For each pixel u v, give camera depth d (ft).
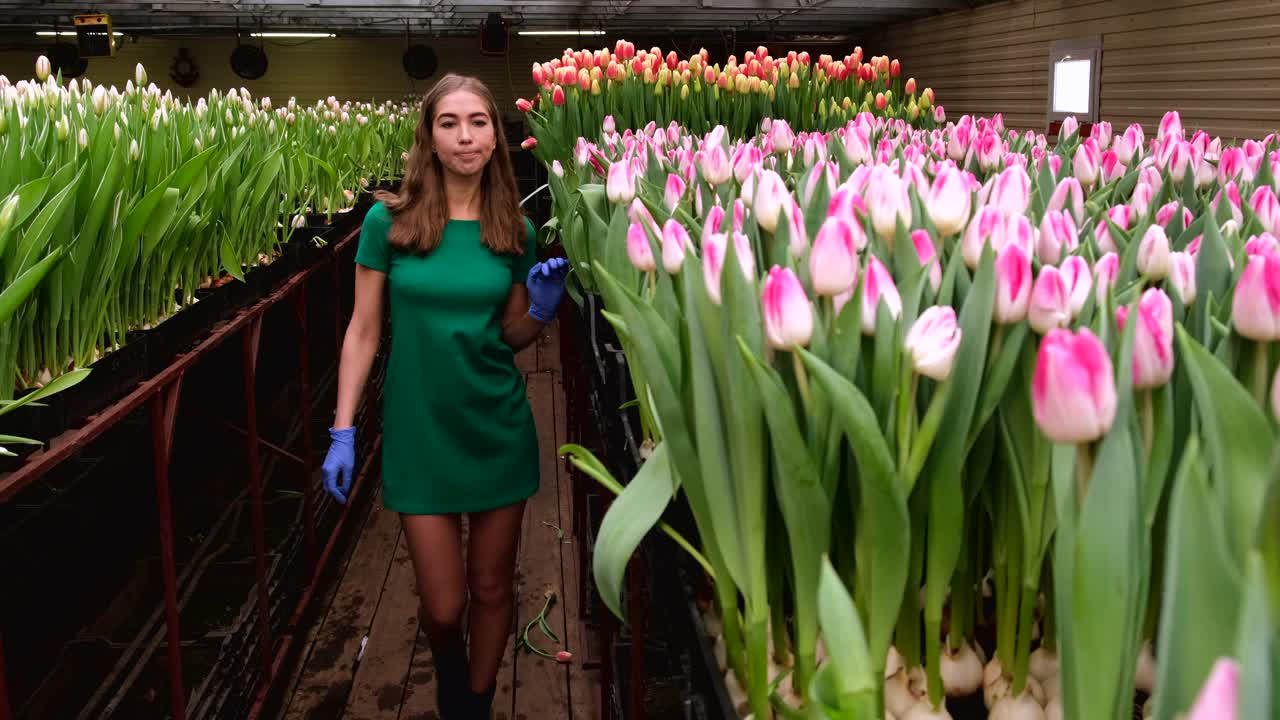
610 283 3.47
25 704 7.43
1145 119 34.58
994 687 3.39
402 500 8.30
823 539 3.03
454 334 8.11
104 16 44.83
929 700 3.28
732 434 3.19
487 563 8.67
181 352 8.28
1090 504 2.05
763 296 2.98
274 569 10.89
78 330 7.04
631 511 3.77
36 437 6.03
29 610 7.64
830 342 3.23
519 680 10.91
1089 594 2.05
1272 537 1.54
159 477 7.48
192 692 8.50
